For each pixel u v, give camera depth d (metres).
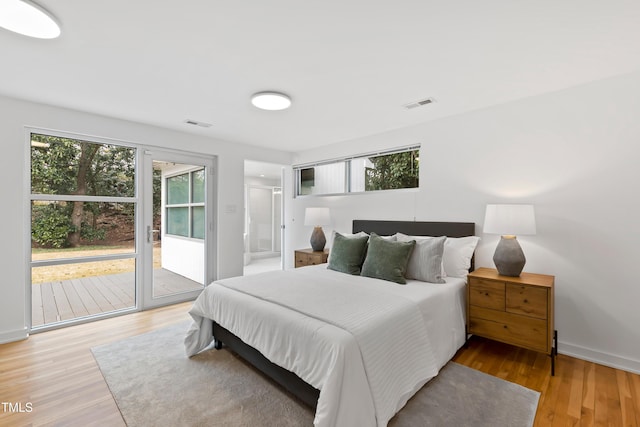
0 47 1.83
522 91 2.52
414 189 3.47
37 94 2.59
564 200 2.48
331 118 3.24
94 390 1.94
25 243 2.82
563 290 2.49
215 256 4.20
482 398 1.86
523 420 1.66
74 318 3.12
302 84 2.38
